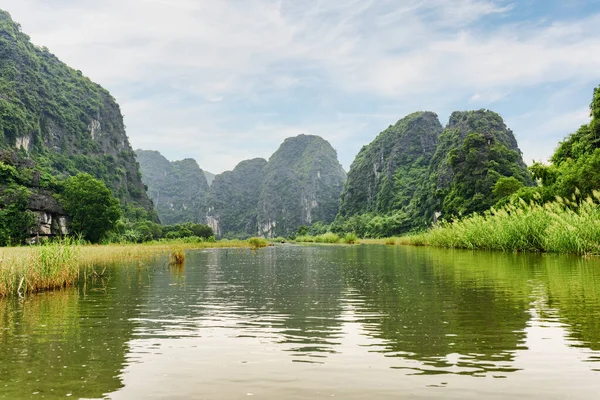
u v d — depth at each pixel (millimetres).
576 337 7668
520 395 5270
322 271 21312
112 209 70375
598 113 44094
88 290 14617
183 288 15070
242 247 63500
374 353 7004
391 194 169375
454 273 18094
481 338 7742
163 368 6426
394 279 16844
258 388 5594
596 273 16250
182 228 136750
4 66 138500
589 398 5168
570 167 42062
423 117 187750
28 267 14766
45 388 5684
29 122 130750
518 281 14695
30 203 64062
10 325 9305
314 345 7547
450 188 110625
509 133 131750
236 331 8656
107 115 187125
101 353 7215
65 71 179000
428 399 5188
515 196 45969
